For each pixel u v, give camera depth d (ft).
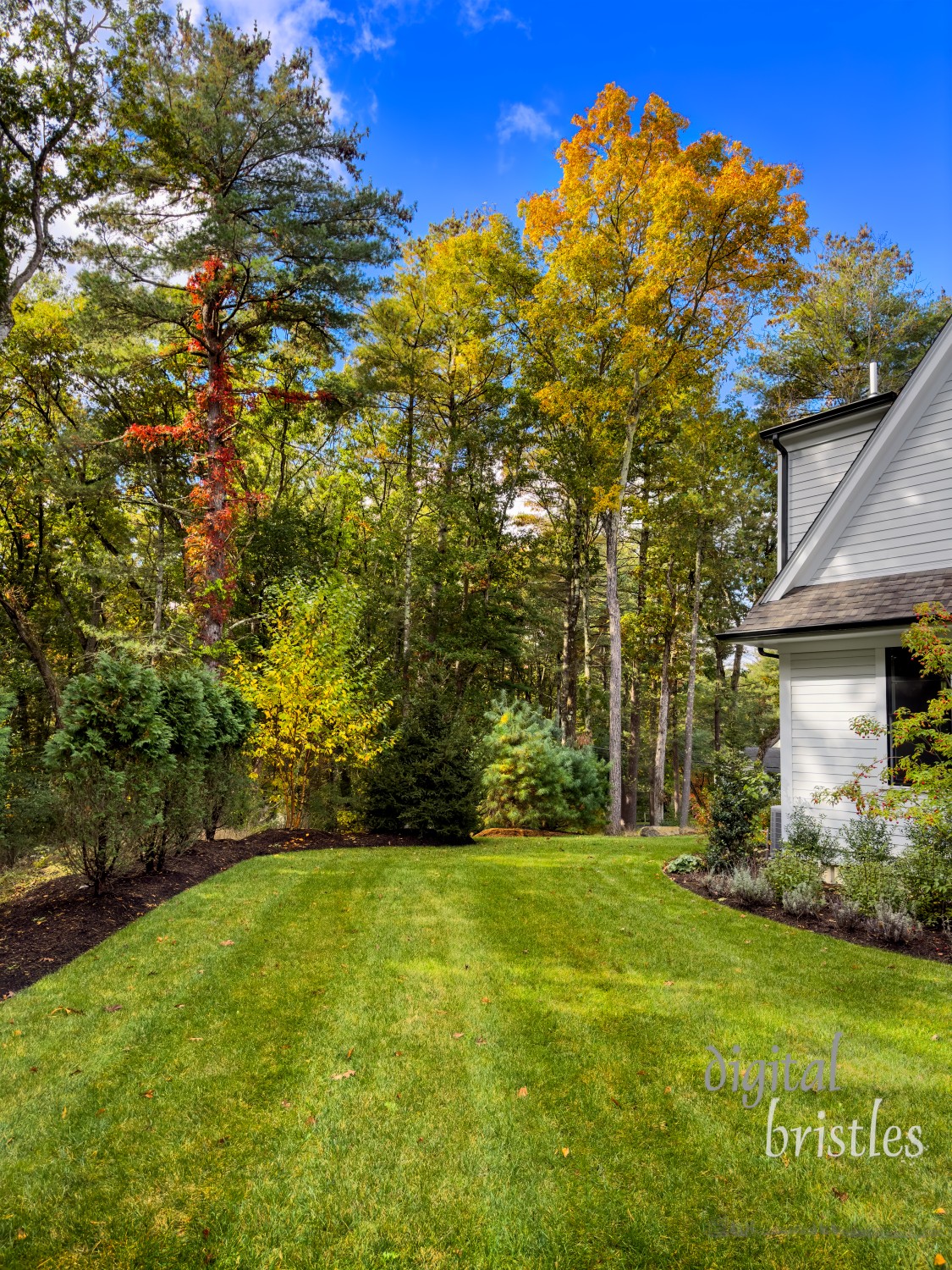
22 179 44.19
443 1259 8.34
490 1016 14.74
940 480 27.89
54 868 27.37
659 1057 13.14
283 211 46.11
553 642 95.96
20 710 74.49
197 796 26.73
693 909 23.56
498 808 51.57
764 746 101.96
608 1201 9.32
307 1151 10.23
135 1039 13.46
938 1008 15.38
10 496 67.62
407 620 69.46
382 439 79.87
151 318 50.57
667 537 68.13
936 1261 8.26
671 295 48.55
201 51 47.67
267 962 17.58
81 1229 8.71
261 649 37.83
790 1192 9.48
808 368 79.20
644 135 45.47
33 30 41.19
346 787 44.11
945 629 22.35
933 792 21.27
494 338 69.21
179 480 72.18
